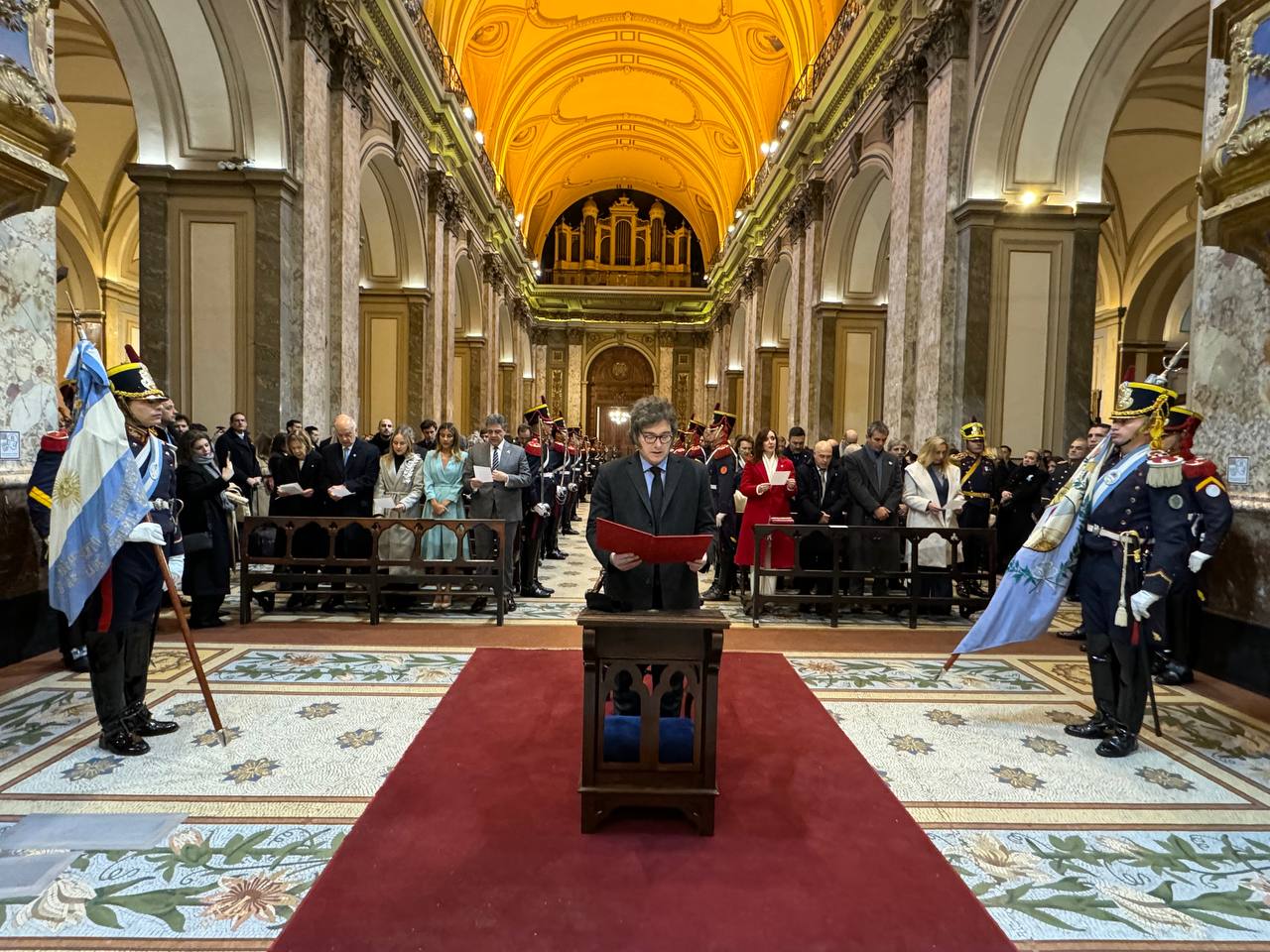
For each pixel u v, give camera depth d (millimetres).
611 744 2748
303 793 3059
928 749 3656
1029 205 8656
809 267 15383
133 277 17984
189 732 3682
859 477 6754
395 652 5148
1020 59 8148
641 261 34719
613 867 2441
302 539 6430
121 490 3326
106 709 3406
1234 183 3338
